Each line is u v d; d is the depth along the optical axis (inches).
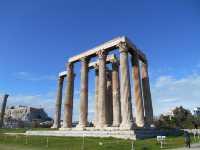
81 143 1159.6
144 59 2037.4
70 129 1763.0
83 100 1814.7
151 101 1904.5
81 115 1769.2
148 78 1999.3
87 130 1582.2
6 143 1412.4
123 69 1589.6
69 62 2106.3
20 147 1144.8
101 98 1647.4
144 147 963.3
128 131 1320.1
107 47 1782.7
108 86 2148.1
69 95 1998.0
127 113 1460.4
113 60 2016.5
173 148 916.6
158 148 933.2
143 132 1390.3
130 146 1002.1
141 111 1670.8
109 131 1414.9
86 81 1891.0
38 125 3973.9
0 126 3599.9
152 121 1820.9
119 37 1721.2
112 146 1008.9
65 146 1109.1
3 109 3708.2
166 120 3784.5
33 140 1439.5
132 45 1801.2
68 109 1947.6
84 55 1968.5
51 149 1019.3
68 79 2053.4
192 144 1093.8
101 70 1749.5
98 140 1243.2
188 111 4124.0
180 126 3531.0
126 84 1539.1
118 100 1863.9
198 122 3580.2
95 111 2052.2
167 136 1562.5
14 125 4744.1
